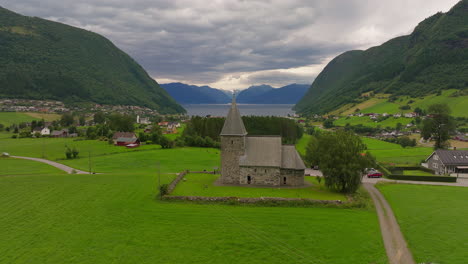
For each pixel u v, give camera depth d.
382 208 58.19
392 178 87.31
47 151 144.12
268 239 45.19
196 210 56.75
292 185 73.38
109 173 95.75
